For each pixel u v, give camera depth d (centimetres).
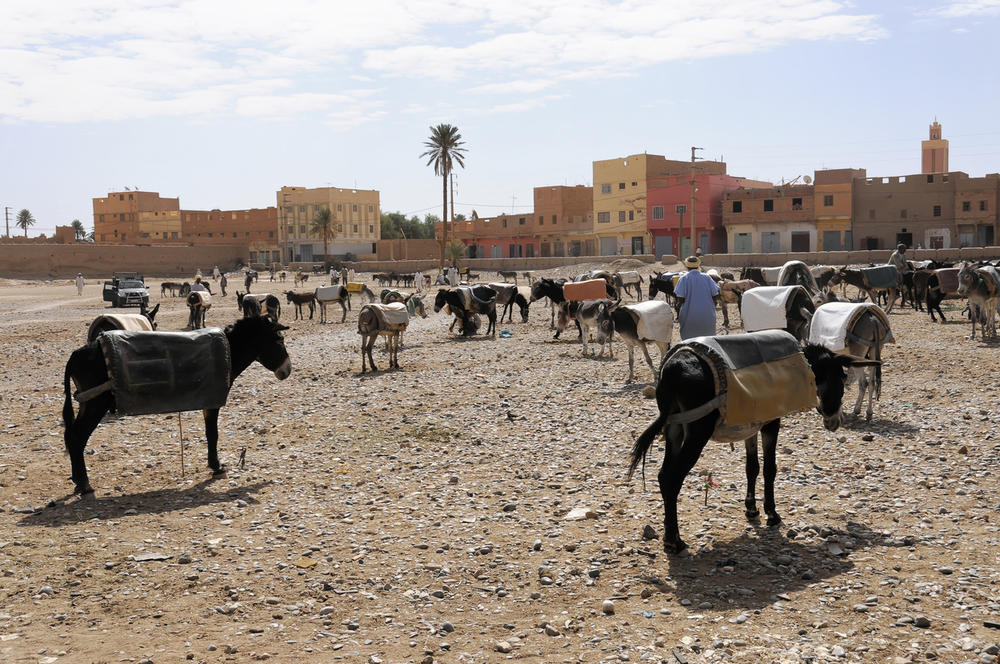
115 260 9775
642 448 652
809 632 508
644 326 1432
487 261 8056
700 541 682
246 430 1227
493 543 698
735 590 576
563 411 1303
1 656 496
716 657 479
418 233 14338
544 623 541
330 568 648
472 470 961
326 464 1006
